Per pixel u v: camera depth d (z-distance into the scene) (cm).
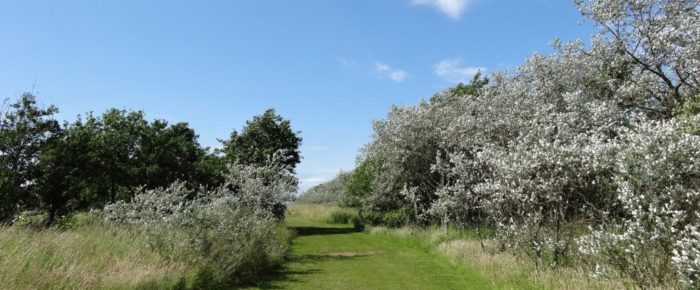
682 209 762
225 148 3294
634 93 1461
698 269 612
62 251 845
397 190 2638
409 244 2088
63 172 2145
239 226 1271
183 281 936
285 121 3394
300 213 4772
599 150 926
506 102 1811
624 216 916
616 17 1396
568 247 1027
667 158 767
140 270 866
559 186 1031
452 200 1725
